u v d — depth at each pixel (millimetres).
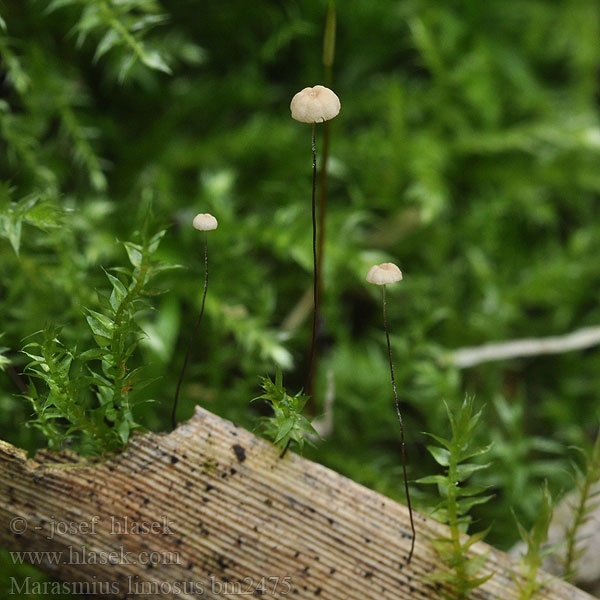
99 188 173
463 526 144
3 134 170
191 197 187
